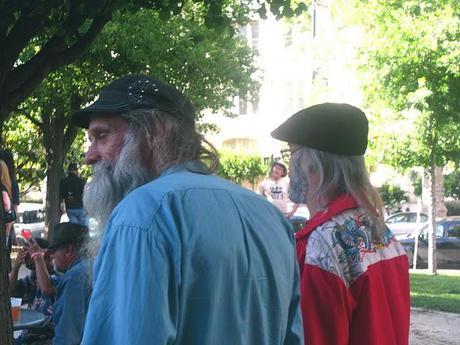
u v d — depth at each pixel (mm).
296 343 2100
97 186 2018
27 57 11875
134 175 1978
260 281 1889
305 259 2582
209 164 2100
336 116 2785
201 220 1761
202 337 1701
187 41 15758
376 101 16906
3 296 3500
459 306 10469
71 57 5039
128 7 5762
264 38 42000
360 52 16734
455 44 15195
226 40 16688
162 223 1700
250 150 43188
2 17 4453
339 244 2584
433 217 17719
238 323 1793
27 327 4801
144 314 1605
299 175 2822
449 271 19328
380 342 2555
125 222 1707
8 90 4844
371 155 17344
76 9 4809
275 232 2008
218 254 1749
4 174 8102
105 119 2049
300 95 41906
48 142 18328
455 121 16328
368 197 2738
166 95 2047
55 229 5305
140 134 1998
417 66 15812
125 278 1644
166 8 5812
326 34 19703
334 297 2506
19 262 6195
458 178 37281
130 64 15539
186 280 1691
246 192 2018
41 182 27797
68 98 16516
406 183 37031
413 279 15047
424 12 15648
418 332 8711
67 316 4543
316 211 2758
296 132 2809
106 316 1663
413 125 16312
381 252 2689
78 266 4637
